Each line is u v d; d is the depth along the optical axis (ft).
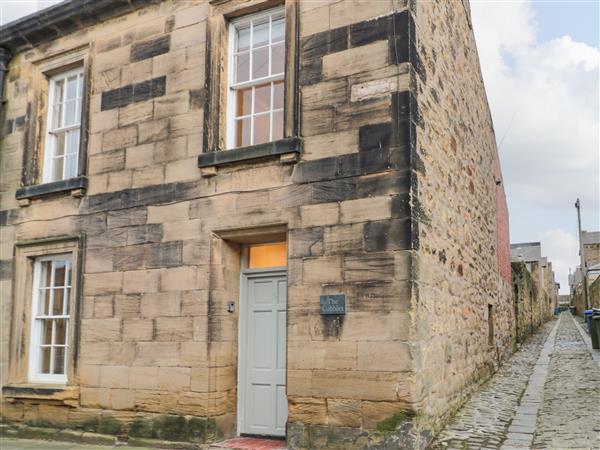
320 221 21.58
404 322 19.48
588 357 44.04
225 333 23.88
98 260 26.89
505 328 45.39
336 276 20.89
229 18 25.95
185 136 25.49
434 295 22.38
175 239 24.88
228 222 23.63
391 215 20.31
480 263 34.58
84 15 29.22
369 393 19.70
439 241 23.76
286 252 24.06
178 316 24.21
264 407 23.57
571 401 26.78
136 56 27.66
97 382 25.85
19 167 31.04
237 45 26.20
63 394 26.27
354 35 22.09
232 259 24.61
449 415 23.82
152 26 27.40
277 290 24.03
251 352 24.20
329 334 20.66
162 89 26.53
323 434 20.26
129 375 25.03
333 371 20.40
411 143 20.56
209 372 23.13
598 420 22.75
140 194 26.25
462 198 29.73
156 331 24.64
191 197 24.80
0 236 30.86
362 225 20.75
